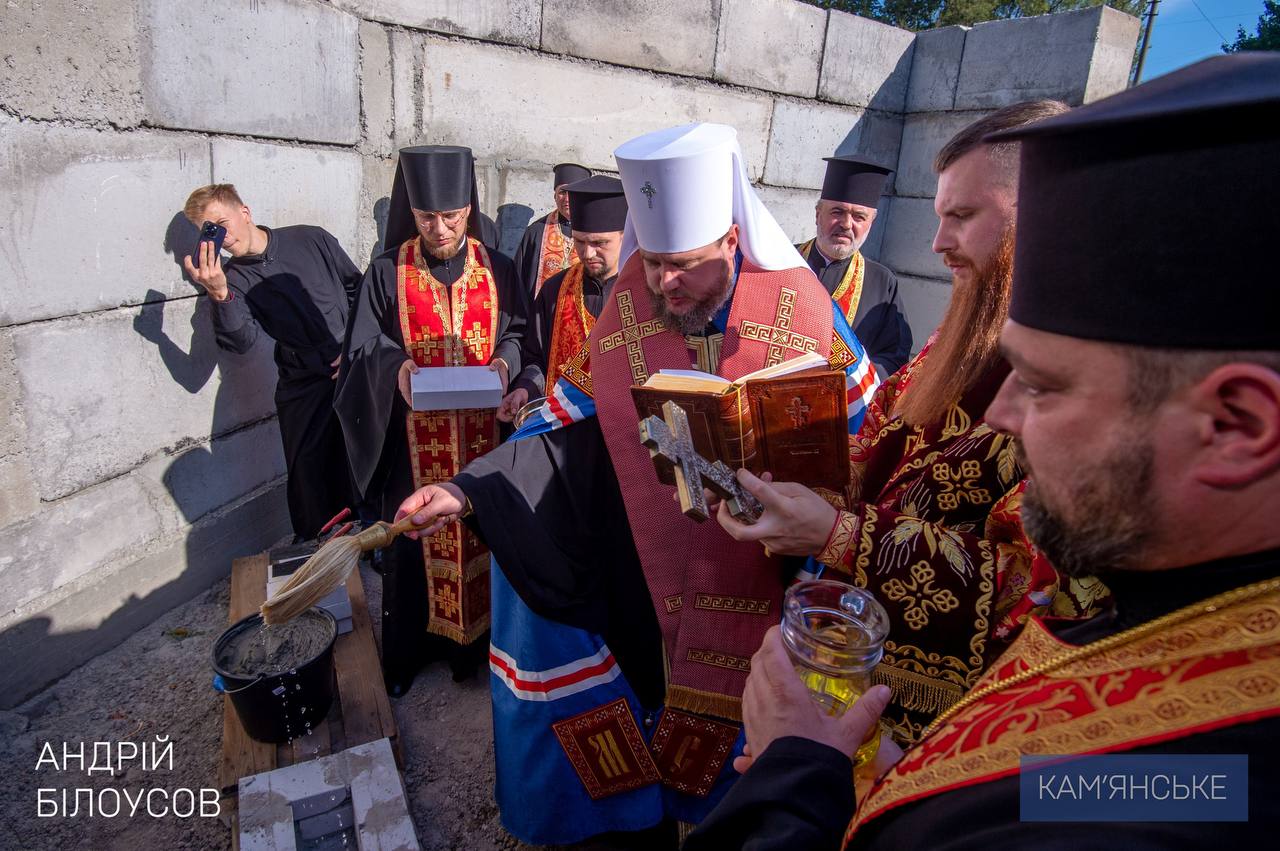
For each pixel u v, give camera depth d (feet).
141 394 10.66
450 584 9.89
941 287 21.54
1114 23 17.75
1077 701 1.94
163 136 10.43
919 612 4.34
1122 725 1.81
